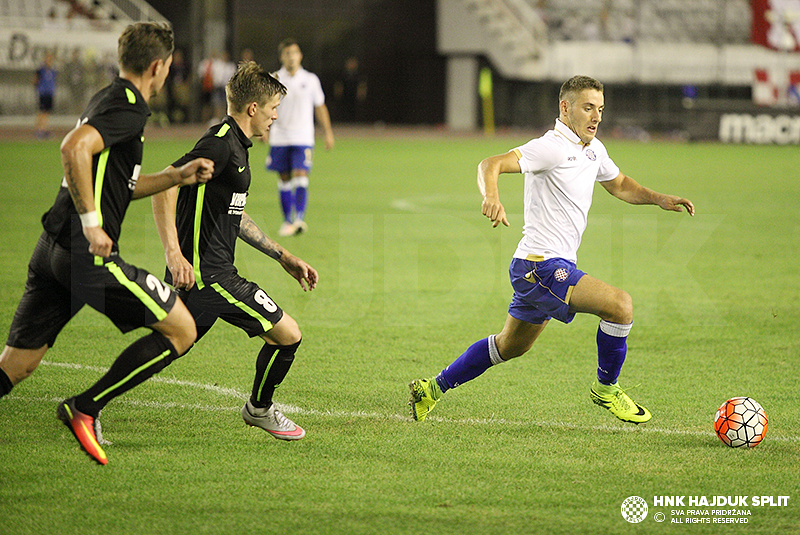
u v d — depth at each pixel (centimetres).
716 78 8469
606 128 8612
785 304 1948
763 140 7406
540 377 1408
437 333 1688
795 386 1366
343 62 8456
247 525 872
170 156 4978
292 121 2697
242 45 8150
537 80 8681
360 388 1330
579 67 8662
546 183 1128
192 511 900
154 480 974
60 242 936
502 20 8681
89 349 1505
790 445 1111
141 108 925
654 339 1664
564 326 1762
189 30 8112
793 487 984
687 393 1327
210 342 1579
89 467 1005
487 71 8075
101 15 7775
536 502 933
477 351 1169
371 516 894
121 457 1038
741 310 1892
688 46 9012
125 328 980
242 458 1044
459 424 1177
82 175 880
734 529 881
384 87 8638
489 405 1262
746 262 2453
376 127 8588
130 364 966
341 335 1659
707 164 5372
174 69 7881
